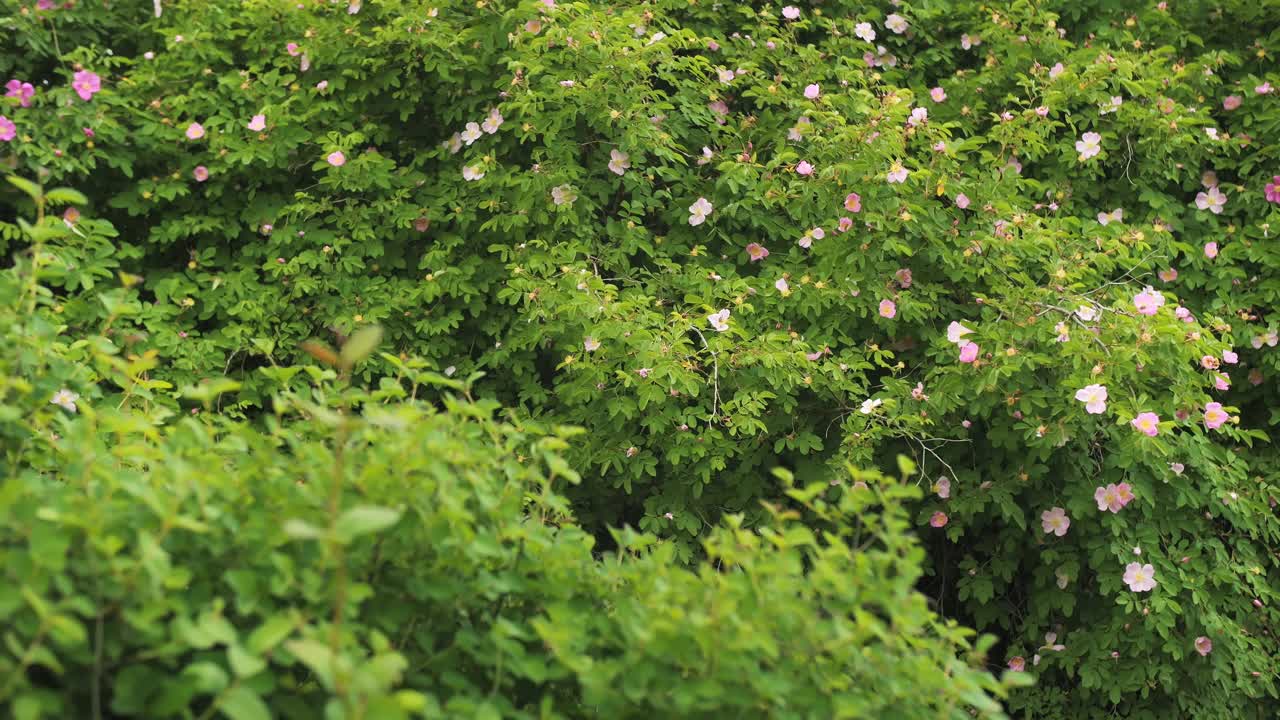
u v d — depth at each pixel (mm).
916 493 1755
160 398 3531
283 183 4285
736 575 1677
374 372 3820
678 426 3482
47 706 1308
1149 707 3523
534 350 3857
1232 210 4254
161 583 1447
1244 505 3535
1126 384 3346
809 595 1724
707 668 1585
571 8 3775
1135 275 4055
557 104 3922
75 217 4086
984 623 3719
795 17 4234
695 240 4031
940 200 3902
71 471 1662
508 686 1766
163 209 4270
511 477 1845
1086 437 3369
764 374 3404
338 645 1315
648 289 3771
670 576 1779
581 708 1792
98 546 1375
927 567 3723
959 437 3449
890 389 3482
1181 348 3238
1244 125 4273
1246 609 3529
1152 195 4133
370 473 1578
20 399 1804
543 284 3600
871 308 3660
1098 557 3393
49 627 1294
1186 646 3404
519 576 1802
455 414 2012
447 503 1589
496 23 4004
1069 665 3477
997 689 1673
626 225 3881
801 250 3945
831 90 4211
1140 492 3375
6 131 3830
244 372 3908
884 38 4586
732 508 3625
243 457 1851
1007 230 3670
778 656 1642
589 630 1784
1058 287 3355
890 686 1681
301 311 3975
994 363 3258
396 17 4203
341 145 3980
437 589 1659
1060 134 4348
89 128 3996
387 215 4043
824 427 3689
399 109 4352
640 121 3785
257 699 1325
